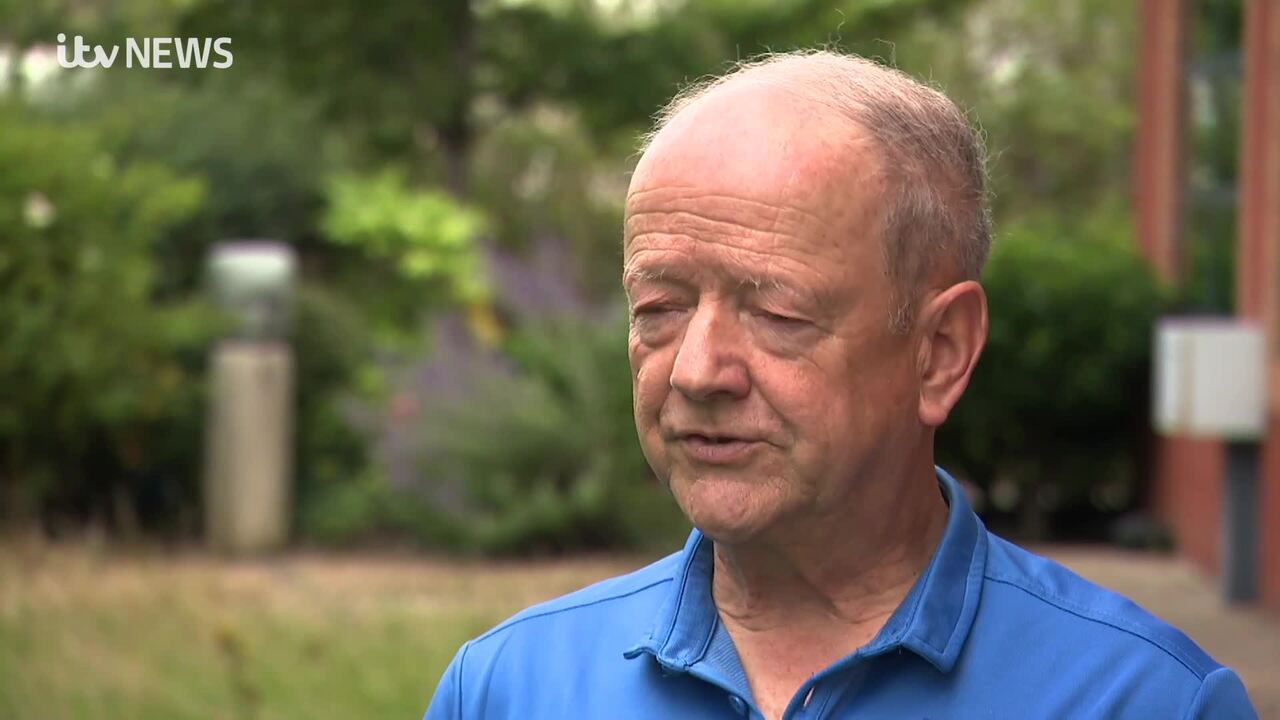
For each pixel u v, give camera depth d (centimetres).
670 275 140
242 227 1412
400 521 1098
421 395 1162
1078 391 1164
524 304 1544
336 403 1172
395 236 1426
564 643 160
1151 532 1123
